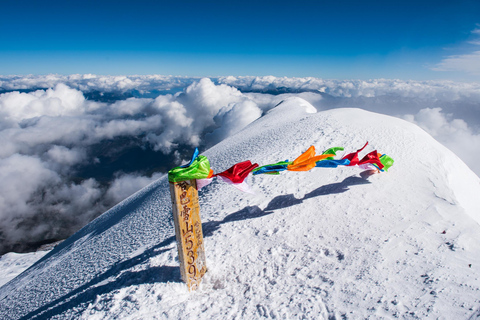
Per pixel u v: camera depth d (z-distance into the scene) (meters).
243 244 9.66
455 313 5.56
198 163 7.09
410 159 14.03
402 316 5.80
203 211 12.91
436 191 11.20
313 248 8.97
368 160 10.87
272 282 7.81
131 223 16.97
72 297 9.24
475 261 7.09
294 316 6.46
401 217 9.71
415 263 7.41
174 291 7.70
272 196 12.56
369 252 8.23
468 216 9.30
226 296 7.53
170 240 10.89
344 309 6.37
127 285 8.27
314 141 18.39
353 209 10.57
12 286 17.91
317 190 12.28
